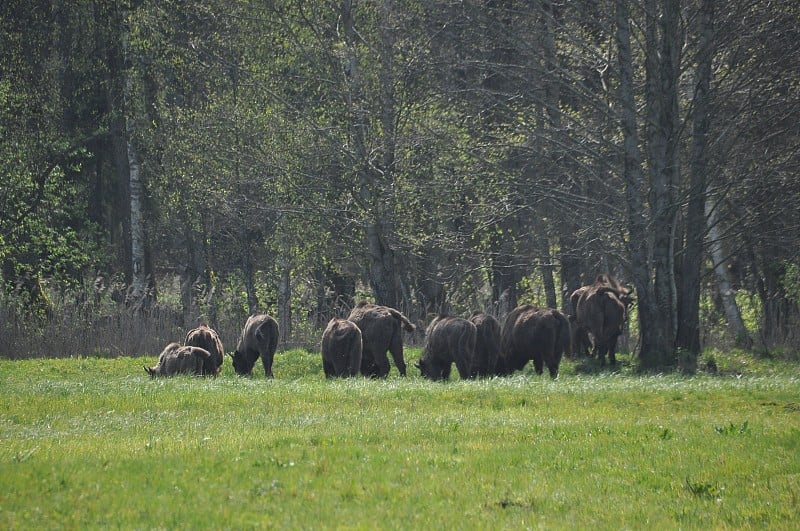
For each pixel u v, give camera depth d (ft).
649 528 110.83
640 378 283.79
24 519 105.81
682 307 360.48
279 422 185.06
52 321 427.33
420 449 150.82
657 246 347.97
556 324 303.07
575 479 133.28
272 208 447.83
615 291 379.55
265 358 336.49
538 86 368.68
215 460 136.98
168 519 106.32
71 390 246.06
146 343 424.87
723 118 362.74
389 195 421.18
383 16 446.19
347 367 302.04
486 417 191.11
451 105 407.44
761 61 343.26
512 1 400.88
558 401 218.59
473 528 106.22
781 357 382.63
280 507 112.78
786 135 364.58
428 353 309.83
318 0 456.04
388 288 451.12
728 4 345.31
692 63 348.59
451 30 422.82
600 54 361.30
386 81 435.53
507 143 381.19
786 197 366.02
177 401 216.33
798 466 142.51
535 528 107.45
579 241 423.23
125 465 133.28
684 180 393.29
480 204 383.65
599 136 355.56
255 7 460.55
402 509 113.29
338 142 431.43
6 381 291.38
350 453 144.25
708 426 183.11
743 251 428.15
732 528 112.37
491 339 302.04
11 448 154.61
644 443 160.45
